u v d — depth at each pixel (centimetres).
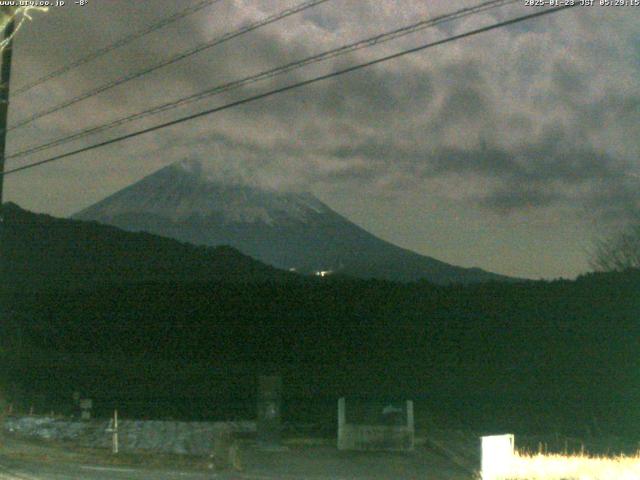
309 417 3066
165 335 4934
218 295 4953
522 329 4034
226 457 1972
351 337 4469
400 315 4406
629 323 3744
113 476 1614
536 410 3173
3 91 2017
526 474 1714
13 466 1742
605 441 2517
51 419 2864
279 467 1844
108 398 3791
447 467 1883
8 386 3809
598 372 3684
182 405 3606
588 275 4056
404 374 3975
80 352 4941
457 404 3331
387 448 2114
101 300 5288
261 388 2194
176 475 1656
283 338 4625
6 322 5238
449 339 4219
